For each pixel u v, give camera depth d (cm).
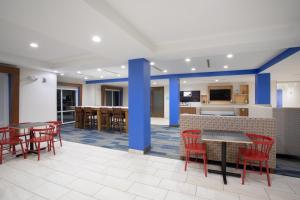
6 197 231
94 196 233
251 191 243
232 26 278
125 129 646
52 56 464
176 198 228
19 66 502
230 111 874
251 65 561
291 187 253
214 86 984
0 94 473
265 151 286
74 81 919
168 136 591
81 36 271
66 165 336
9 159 368
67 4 181
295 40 285
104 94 1109
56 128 500
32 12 197
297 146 364
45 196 233
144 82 404
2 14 201
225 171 283
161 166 330
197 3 212
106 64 483
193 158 360
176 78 758
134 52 357
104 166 330
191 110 934
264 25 274
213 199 225
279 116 374
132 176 289
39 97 562
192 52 356
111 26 235
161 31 297
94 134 623
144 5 216
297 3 210
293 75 650
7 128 387
